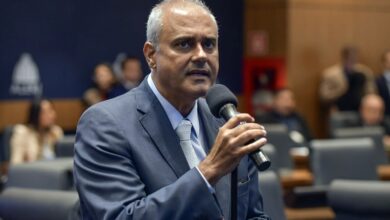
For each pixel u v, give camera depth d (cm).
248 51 2327
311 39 2309
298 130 1805
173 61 416
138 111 437
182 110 441
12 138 1366
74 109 2003
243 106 2328
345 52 2183
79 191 425
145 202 397
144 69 2122
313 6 2309
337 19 2352
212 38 419
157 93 441
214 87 427
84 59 2016
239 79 2322
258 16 2317
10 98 1894
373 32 2414
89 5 2019
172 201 392
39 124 1367
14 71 1897
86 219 429
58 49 1970
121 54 2077
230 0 2295
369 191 740
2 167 1279
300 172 1156
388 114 2134
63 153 1141
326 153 1081
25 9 1909
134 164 424
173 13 418
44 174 797
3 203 638
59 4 1966
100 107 437
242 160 449
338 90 2181
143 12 2109
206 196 392
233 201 414
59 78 1975
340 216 766
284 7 2278
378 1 2417
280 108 1817
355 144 1092
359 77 2166
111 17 2058
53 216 597
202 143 449
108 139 423
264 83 2309
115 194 411
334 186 761
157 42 423
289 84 2277
